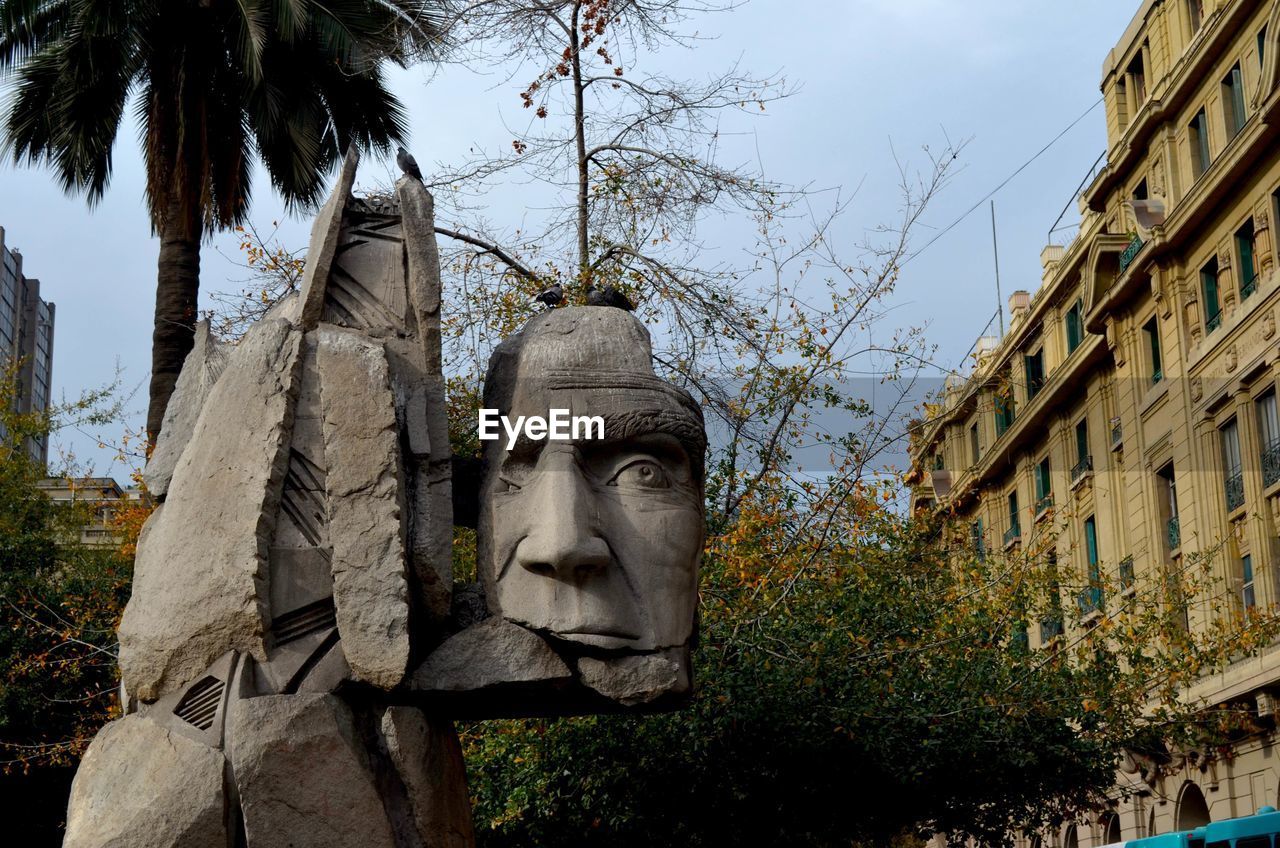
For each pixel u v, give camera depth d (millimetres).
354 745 4742
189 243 15531
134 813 4555
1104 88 30688
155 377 15227
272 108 15688
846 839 12461
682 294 12922
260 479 4941
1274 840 8367
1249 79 23578
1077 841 28781
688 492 5336
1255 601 22953
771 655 11195
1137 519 27344
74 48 14922
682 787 11133
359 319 5336
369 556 4859
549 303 6020
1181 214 25297
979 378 14906
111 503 19156
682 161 13531
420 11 13938
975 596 15531
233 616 4797
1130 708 16156
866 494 12477
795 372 12469
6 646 15945
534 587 5082
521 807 10461
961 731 12336
